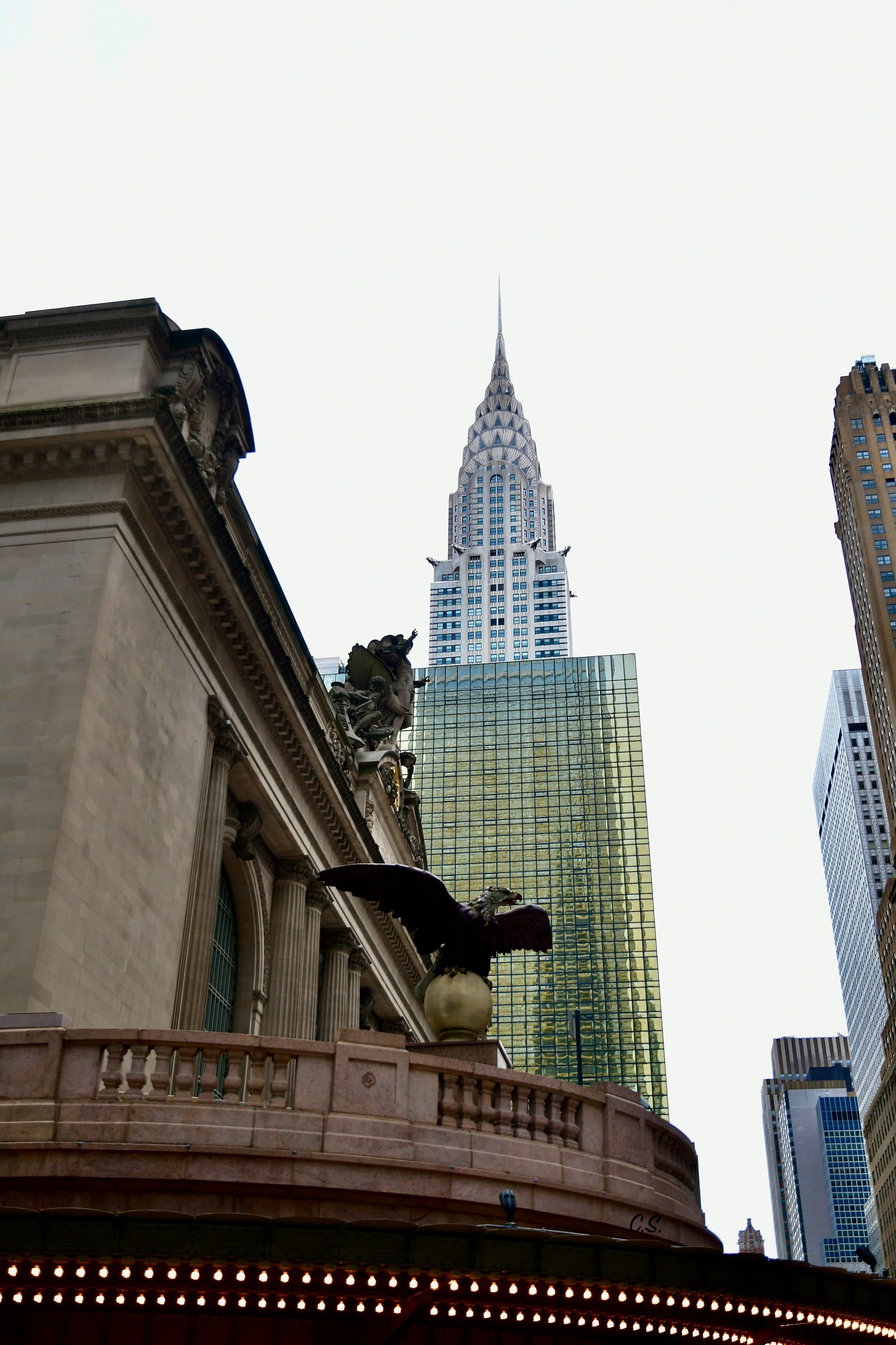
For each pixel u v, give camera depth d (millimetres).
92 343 41031
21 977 29656
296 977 51188
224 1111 19094
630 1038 121375
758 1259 17078
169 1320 16922
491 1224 18797
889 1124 167875
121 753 35969
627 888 130125
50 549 36938
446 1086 20797
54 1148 18406
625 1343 18750
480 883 132625
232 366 44594
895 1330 19016
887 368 186000
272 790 49844
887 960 170500
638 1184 21984
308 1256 14922
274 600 53406
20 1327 16547
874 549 172875
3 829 32031
